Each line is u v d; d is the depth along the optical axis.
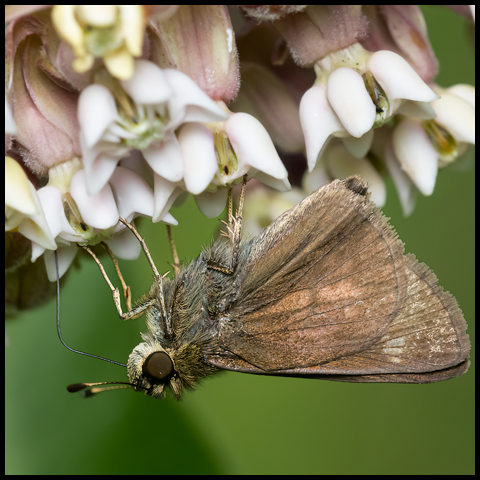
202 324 0.17
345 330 0.16
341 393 0.18
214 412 0.18
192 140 0.16
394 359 0.16
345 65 0.16
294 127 0.17
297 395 0.18
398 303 0.16
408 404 0.18
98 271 0.17
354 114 0.16
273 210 0.17
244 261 0.17
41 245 0.16
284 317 0.16
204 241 0.17
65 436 0.17
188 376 0.17
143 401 0.17
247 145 0.16
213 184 0.16
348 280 0.16
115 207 0.16
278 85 0.17
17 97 0.16
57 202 0.16
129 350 0.17
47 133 0.16
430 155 0.16
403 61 0.16
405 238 0.18
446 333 0.16
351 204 0.16
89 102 0.15
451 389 0.18
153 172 0.16
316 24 0.16
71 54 0.15
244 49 0.16
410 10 0.16
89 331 0.17
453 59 0.18
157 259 0.17
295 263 0.16
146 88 0.15
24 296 0.17
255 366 0.17
